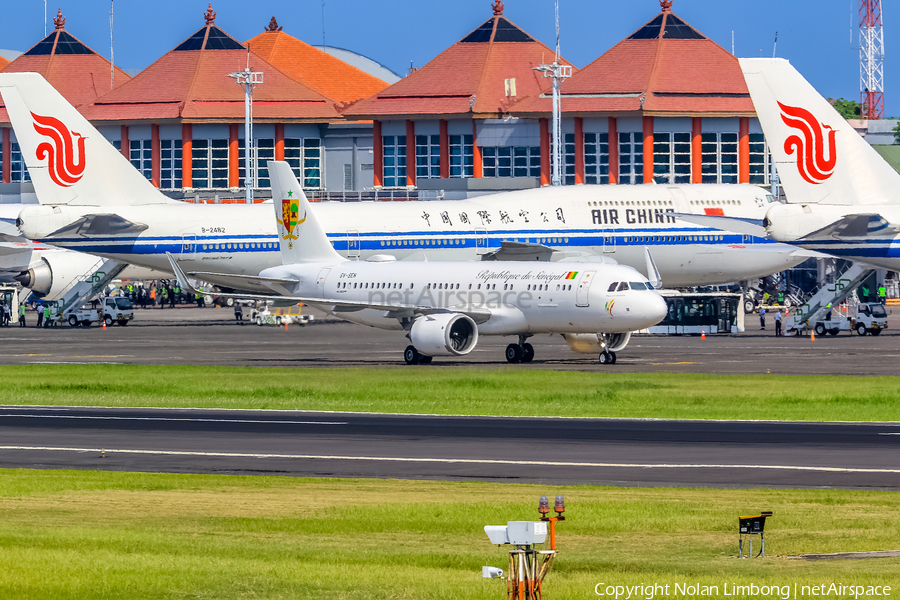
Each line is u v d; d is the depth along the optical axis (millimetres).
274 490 109125
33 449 136625
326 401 186000
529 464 123562
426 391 197500
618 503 100625
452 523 93250
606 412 169375
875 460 123562
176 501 103500
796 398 182875
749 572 76000
